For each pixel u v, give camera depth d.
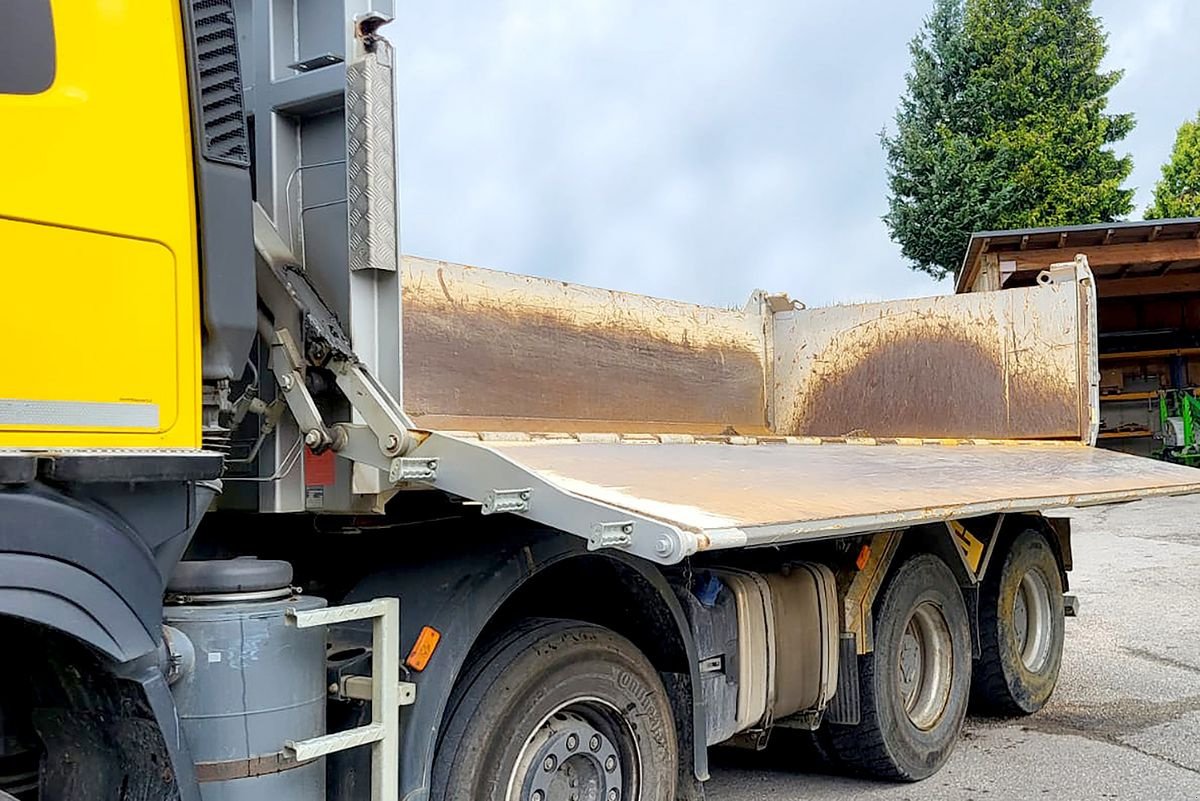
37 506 1.99
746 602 4.25
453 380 4.93
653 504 2.87
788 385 7.65
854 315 7.48
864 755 5.03
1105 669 7.73
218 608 2.50
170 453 2.22
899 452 5.82
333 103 3.09
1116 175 32.03
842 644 4.86
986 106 31.66
